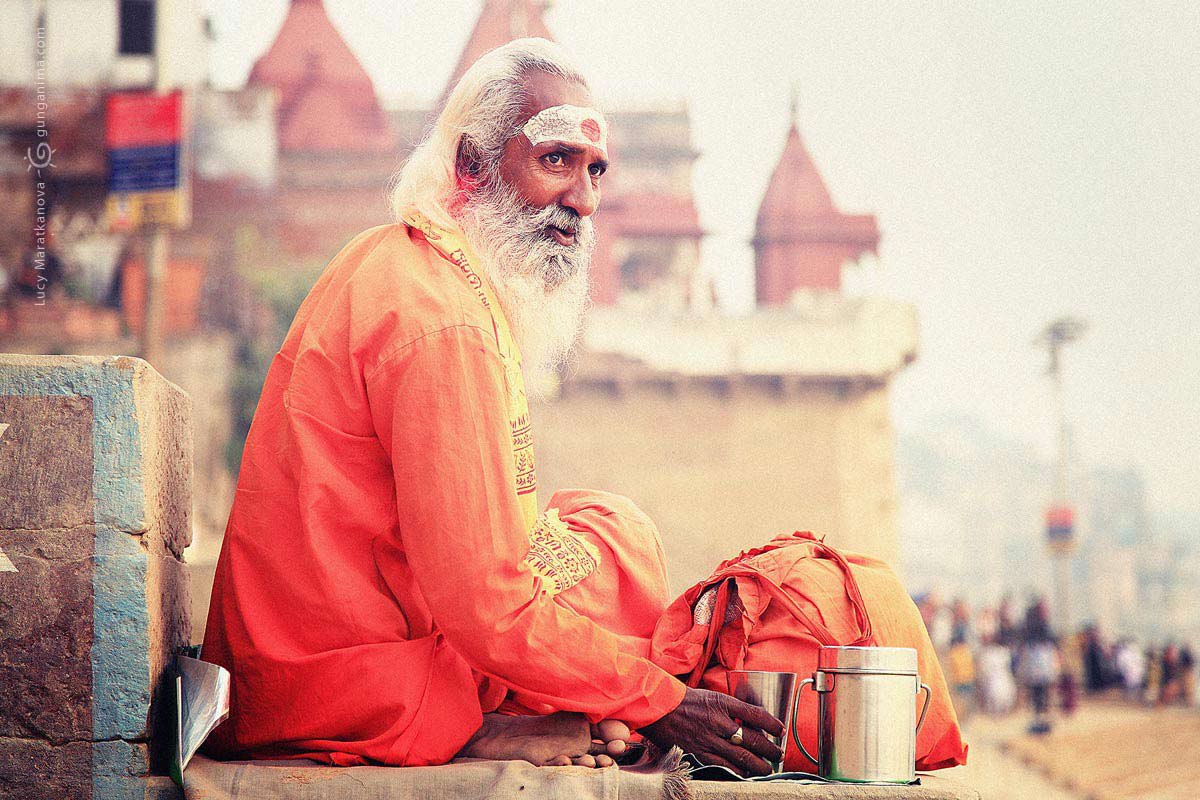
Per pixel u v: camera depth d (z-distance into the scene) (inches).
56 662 77.2
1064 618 1360.7
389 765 77.1
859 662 77.8
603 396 1202.6
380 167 1192.8
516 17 1315.2
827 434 1223.5
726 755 79.1
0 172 1022.4
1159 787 687.7
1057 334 1403.8
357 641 79.0
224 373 1056.2
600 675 78.3
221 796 74.7
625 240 1285.7
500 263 89.4
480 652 76.2
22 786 76.4
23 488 78.1
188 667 79.7
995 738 773.3
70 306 1032.8
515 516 78.6
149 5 1058.1
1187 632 3275.1
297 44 1253.1
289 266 1123.3
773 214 1444.4
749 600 84.3
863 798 75.0
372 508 80.9
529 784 74.5
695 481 1202.0
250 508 82.4
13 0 1035.9
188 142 1122.7
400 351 79.7
